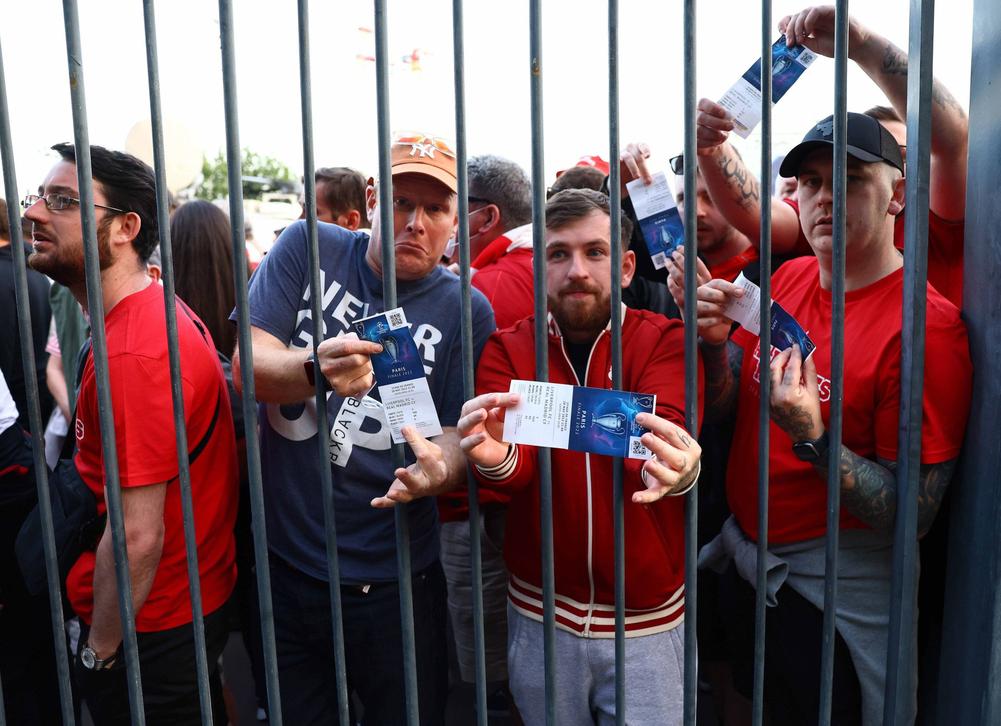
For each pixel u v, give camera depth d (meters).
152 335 1.75
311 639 1.95
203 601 1.90
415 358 1.43
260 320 1.87
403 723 1.96
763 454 1.52
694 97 1.40
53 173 1.78
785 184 3.07
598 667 1.77
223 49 1.41
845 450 1.63
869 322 1.75
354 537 1.89
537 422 1.45
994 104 1.46
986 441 1.49
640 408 1.42
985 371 1.50
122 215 1.79
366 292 1.94
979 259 1.53
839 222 1.43
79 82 1.40
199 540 1.86
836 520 1.51
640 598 1.72
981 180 1.52
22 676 2.21
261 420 1.99
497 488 1.60
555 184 2.90
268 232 10.22
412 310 1.92
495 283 2.71
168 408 1.72
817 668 1.81
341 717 1.64
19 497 2.11
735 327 2.00
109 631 1.78
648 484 1.46
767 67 1.39
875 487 1.61
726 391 1.83
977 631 1.51
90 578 1.83
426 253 1.89
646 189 1.79
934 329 1.60
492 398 1.45
